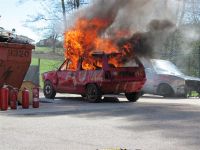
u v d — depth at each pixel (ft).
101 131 33.78
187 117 43.04
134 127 36.06
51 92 67.62
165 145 28.37
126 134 32.48
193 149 27.27
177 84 76.79
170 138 30.94
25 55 55.06
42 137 30.76
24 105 50.93
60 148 26.99
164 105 56.80
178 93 76.89
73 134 32.19
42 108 51.44
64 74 65.31
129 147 27.58
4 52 53.11
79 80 62.69
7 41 54.13
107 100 65.46
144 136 31.68
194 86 78.02
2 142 28.73
